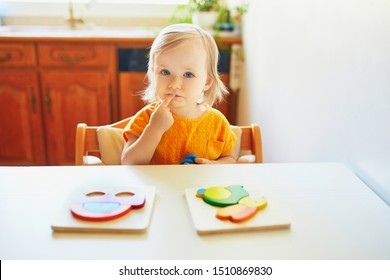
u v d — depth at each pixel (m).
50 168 0.71
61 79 1.95
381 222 0.56
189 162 0.83
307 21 1.07
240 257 0.47
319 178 0.70
